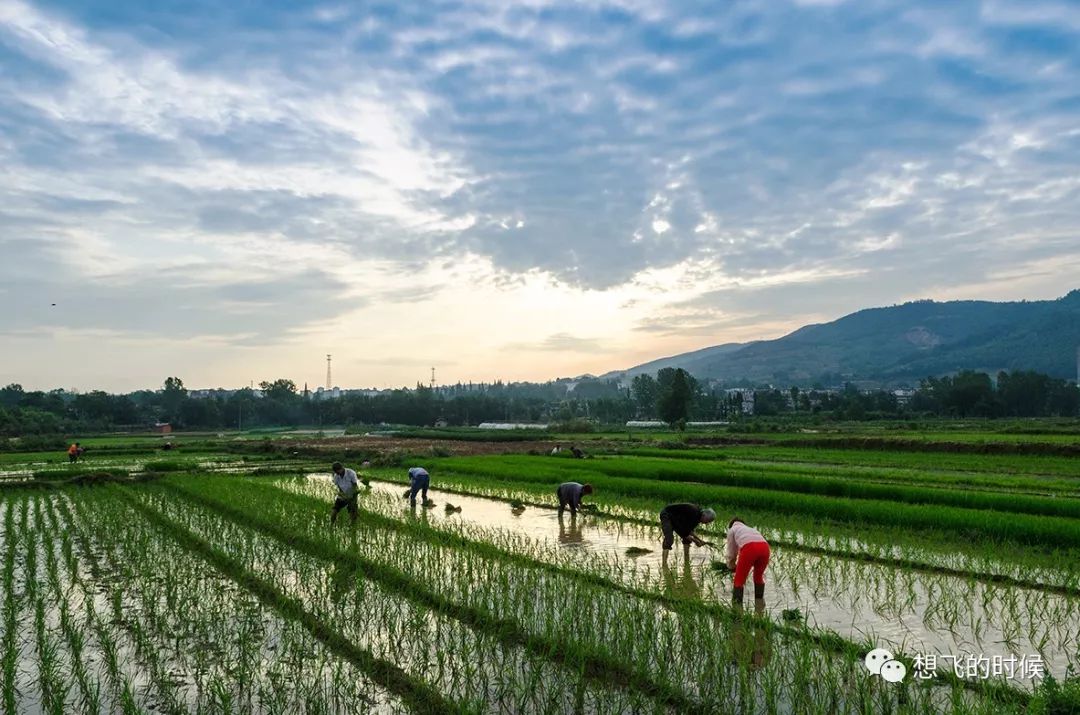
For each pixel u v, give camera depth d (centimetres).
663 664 764
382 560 1305
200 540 1561
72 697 766
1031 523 1466
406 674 802
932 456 4097
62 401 11844
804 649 764
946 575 1200
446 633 941
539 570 1215
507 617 961
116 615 1034
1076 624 928
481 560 1296
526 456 3984
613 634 862
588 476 2642
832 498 1917
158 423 12650
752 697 686
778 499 1933
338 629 952
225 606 1077
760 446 5331
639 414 15850
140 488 2866
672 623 915
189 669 838
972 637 884
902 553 1336
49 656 837
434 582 1156
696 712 698
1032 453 4022
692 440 6072
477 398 15375
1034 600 1039
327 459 4441
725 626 902
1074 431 5659
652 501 2152
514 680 774
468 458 3822
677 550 1461
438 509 2098
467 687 760
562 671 804
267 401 14338
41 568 1355
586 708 715
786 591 1109
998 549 1403
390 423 13862
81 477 3120
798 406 14388
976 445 4269
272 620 1016
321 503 2141
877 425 9006
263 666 841
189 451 5409
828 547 1419
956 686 706
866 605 1026
